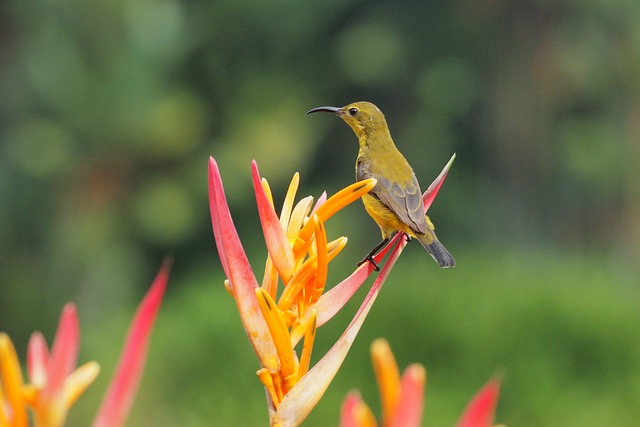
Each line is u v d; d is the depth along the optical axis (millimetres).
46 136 19766
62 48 19719
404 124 23125
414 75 22891
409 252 17750
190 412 12117
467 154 23016
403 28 22750
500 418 11422
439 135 22797
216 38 22234
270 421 2227
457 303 11828
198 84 22328
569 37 22281
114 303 20094
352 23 22859
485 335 11555
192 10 21953
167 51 21031
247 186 22219
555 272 13609
